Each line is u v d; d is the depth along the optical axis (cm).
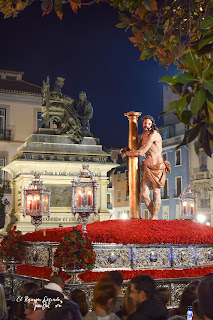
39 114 4169
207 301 315
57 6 500
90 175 898
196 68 302
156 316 363
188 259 905
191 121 322
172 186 4906
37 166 1388
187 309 561
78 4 484
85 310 614
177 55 410
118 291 562
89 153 1455
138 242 849
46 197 1105
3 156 4038
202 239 906
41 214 1075
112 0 500
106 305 529
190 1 422
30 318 425
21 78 4325
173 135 4981
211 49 338
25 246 1033
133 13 458
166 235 874
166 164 995
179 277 869
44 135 1441
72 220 1393
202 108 317
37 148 1417
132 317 366
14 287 1013
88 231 853
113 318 527
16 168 1456
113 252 846
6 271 1066
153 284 549
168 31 439
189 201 1087
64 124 1475
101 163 1451
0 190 3591
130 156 994
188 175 4725
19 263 1059
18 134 4091
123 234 847
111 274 561
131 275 837
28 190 1087
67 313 338
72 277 795
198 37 417
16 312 577
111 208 5950
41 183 1102
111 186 5997
